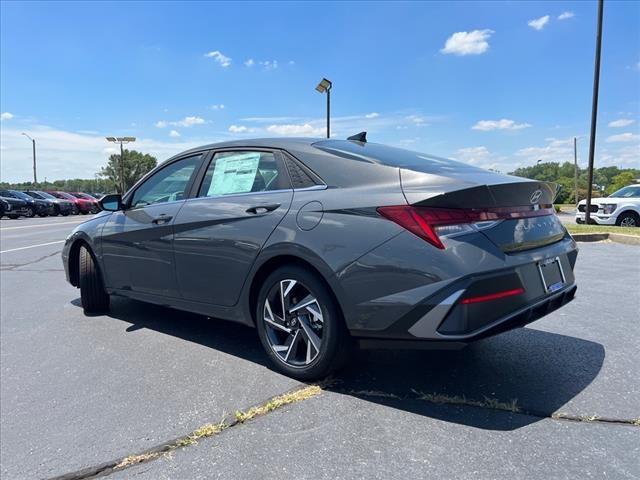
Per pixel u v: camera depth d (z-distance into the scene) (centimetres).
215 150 380
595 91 1503
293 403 279
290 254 297
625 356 339
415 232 253
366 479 209
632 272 645
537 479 205
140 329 435
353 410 269
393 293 257
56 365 355
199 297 366
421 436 240
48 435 258
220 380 316
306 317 304
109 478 218
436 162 317
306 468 218
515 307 260
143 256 410
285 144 335
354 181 289
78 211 3603
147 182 436
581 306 472
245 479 212
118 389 309
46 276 734
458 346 246
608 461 216
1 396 306
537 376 308
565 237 326
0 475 224
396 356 348
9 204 2816
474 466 215
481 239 253
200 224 356
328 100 1553
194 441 244
